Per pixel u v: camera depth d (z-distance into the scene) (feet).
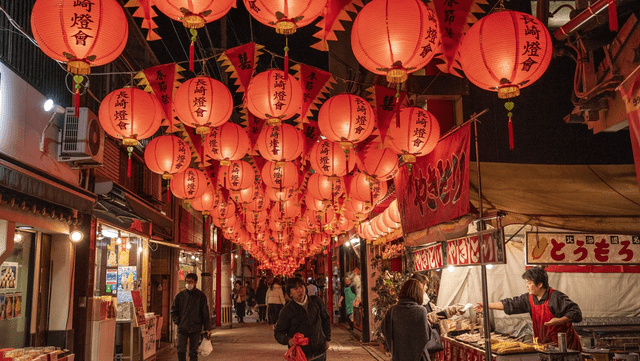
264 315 92.27
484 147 29.09
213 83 20.83
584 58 21.27
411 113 21.85
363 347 52.24
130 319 39.73
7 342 25.16
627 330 25.50
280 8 13.67
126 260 42.45
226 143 25.91
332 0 16.57
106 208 33.96
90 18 14.21
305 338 21.30
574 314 20.34
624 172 22.59
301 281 22.70
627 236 18.52
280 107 20.83
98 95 35.76
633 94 15.75
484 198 19.54
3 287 24.86
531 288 21.68
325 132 22.16
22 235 27.09
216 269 83.25
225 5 13.87
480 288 30.17
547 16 23.11
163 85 21.67
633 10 18.25
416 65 15.23
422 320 19.21
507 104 14.74
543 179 21.79
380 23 14.60
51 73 28.25
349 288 68.90
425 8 14.87
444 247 23.99
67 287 29.94
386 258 46.68
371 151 27.14
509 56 14.21
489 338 18.95
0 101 21.91
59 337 29.35
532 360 19.77
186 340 32.94
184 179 30.04
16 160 23.15
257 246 76.59
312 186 33.55
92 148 28.66
